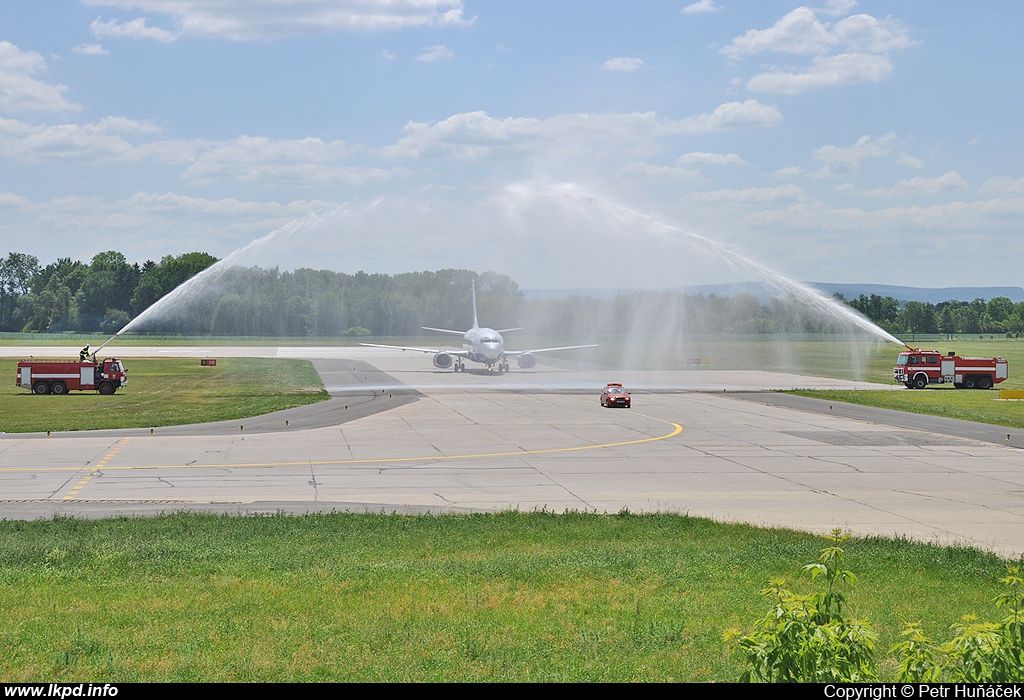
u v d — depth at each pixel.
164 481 38.94
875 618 19.30
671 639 17.50
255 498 35.34
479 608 19.75
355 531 28.62
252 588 21.42
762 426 60.34
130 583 21.77
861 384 101.50
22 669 15.41
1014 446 51.31
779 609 13.16
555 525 29.75
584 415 66.62
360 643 17.08
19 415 65.19
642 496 36.25
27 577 22.11
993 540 28.58
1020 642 12.99
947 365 94.81
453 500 35.31
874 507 34.03
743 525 29.97
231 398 79.12
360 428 58.41
